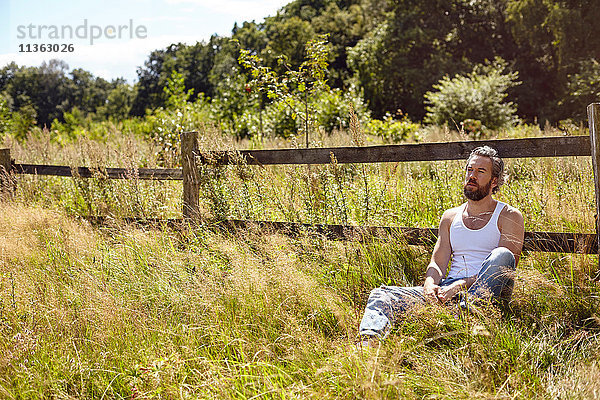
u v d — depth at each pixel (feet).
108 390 10.59
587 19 90.84
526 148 14.71
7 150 24.56
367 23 151.33
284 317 12.18
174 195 23.32
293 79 26.71
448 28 118.52
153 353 11.51
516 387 9.23
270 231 17.17
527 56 114.21
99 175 22.71
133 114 260.01
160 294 14.15
